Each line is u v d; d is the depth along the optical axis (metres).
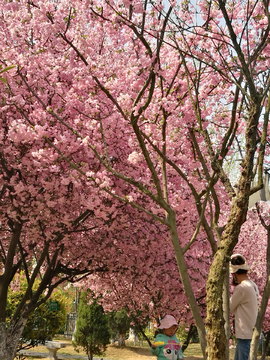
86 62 5.68
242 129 6.28
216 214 4.41
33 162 6.99
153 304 11.65
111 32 6.10
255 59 4.35
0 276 8.88
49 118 6.85
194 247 9.54
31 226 8.62
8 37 6.90
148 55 4.80
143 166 7.68
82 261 9.98
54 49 6.80
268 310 12.09
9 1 6.94
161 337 4.63
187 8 5.29
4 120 7.18
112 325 23.50
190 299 3.90
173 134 6.06
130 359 19.55
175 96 5.70
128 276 10.45
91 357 17.67
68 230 8.61
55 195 7.78
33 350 19.41
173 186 8.02
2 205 8.28
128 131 7.04
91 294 14.55
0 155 7.51
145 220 8.99
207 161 6.22
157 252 9.62
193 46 5.45
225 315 3.72
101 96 6.78
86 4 5.13
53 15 6.23
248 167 3.25
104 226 8.62
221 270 3.19
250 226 12.55
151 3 4.76
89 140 6.83
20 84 6.91
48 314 14.18
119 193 7.73
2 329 8.60
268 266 3.18
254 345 2.92
